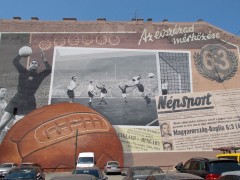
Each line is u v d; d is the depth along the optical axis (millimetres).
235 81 47844
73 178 9664
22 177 14633
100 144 40438
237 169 13234
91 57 48250
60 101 45781
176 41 49531
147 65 47812
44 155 39062
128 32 49688
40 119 41531
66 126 40844
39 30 49844
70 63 47938
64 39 49281
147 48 48844
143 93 46250
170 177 8547
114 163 37812
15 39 49375
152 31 49906
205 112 45875
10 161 39375
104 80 46844
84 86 46531
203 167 13695
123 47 48781
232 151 29953
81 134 40344
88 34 49531
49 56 48312
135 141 43906
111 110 45312
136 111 45312
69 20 50281
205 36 50094
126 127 44438
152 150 43750
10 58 48188
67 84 46625
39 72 47406
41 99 45938
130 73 47250
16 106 45594
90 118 41875
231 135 44906
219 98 46688
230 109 46188
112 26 49969
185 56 48719
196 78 47562
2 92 46250
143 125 44688
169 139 44406
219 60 48875
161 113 45438
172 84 47000
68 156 39094
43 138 40062
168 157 43625
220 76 47906
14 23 50219
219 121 45469
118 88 46438
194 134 44781
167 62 48156
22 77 47094
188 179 8133
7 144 40625
